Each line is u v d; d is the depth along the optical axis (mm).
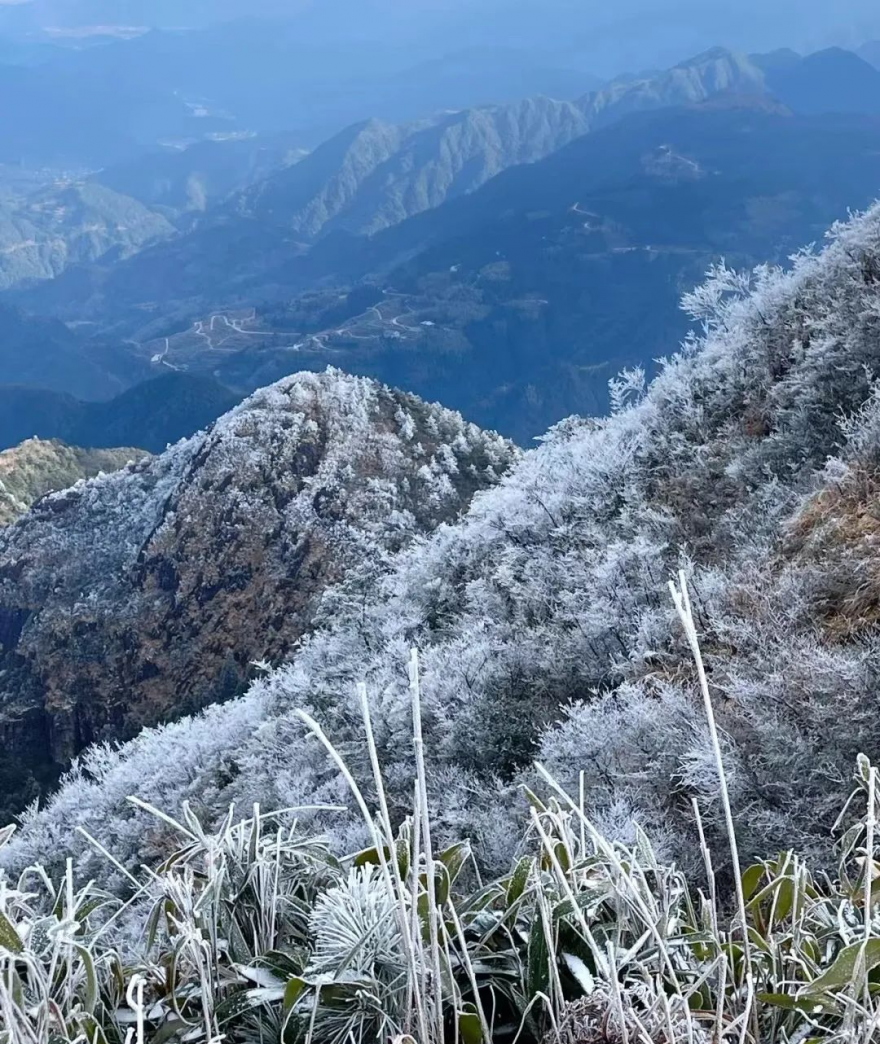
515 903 1457
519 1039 1367
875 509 5730
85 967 1306
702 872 4125
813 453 7301
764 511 7027
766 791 4227
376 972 1376
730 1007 1368
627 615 6812
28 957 1229
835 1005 1264
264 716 11414
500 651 7359
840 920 1429
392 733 7391
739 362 9102
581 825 1603
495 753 6484
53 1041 1218
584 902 1429
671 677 5766
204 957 1480
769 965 1413
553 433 12438
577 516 9094
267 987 1394
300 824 6918
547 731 6133
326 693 9797
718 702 5141
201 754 11797
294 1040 1321
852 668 4352
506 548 9383
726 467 7945
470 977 1269
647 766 4938
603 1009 1266
